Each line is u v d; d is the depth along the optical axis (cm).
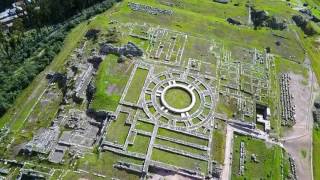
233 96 7700
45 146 6369
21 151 6322
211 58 8475
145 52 8231
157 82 7625
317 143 7344
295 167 6825
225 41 9094
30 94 7381
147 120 6900
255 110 7525
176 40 8750
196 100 7444
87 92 7369
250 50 8969
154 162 6281
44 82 7631
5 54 8600
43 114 7044
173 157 6431
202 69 8138
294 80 8456
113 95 7181
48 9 9475
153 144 6538
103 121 6825
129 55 8062
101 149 6356
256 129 7244
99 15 9306
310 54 9394
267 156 6794
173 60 8206
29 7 9544
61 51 8269
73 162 6169
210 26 9506
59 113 6994
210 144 6725
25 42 8925
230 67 8356
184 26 9281
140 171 6125
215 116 7225
